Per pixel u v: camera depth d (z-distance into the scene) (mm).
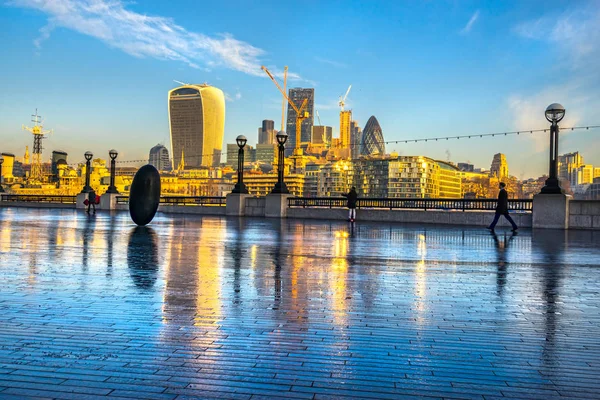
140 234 15625
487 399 3338
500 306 5980
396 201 25125
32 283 7168
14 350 4215
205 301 6109
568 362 4055
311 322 5184
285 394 3381
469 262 9711
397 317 5422
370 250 11625
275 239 14305
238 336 4664
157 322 5117
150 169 20078
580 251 11680
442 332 4863
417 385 3559
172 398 3309
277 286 7098
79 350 4230
